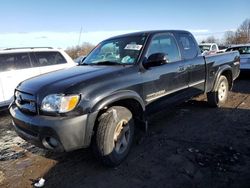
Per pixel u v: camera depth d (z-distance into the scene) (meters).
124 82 3.86
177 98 5.00
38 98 3.49
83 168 3.87
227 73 7.00
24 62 7.72
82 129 3.36
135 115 4.29
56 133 3.26
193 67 5.39
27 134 3.62
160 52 4.71
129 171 3.71
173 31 5.24
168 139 4.75
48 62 8.23
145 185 3.37
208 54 6.25
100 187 3.38
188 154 4.12
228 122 5.51
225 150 4.21
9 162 4.21
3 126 6.26
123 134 3.88
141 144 4.58
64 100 3.30
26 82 4.06
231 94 8.35
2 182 3.62
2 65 7.32
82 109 3.35
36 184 3.50
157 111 4.58
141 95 4.15
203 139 4.69
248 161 3.82
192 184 3.33
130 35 4.94
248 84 10.32
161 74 4.53
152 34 4.72
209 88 6.13
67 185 3.47
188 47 5.52
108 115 3.65
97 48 5.23
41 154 4.44
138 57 4.31
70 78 3.69
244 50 11.71
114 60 4.51
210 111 6.36
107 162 3.72
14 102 4.18
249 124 5.34
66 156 4.28
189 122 5.62
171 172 3.63
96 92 3.49
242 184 3.28
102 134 3.59
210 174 3.53
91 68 4.22
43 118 3.38
